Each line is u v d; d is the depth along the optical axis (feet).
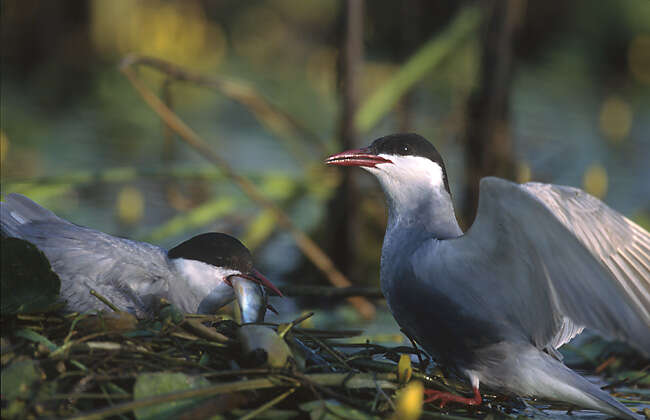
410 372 20.86
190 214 39.58
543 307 21.15
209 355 21.61
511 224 19.29
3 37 75.31
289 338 21.70
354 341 30.50
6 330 20.62
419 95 58.03
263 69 82.28
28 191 37.50
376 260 41.86
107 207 45.75
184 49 82.02
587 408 22.26
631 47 81.41
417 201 24.13
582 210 22.53
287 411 19.47
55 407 18.53
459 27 42.45
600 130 62.59
